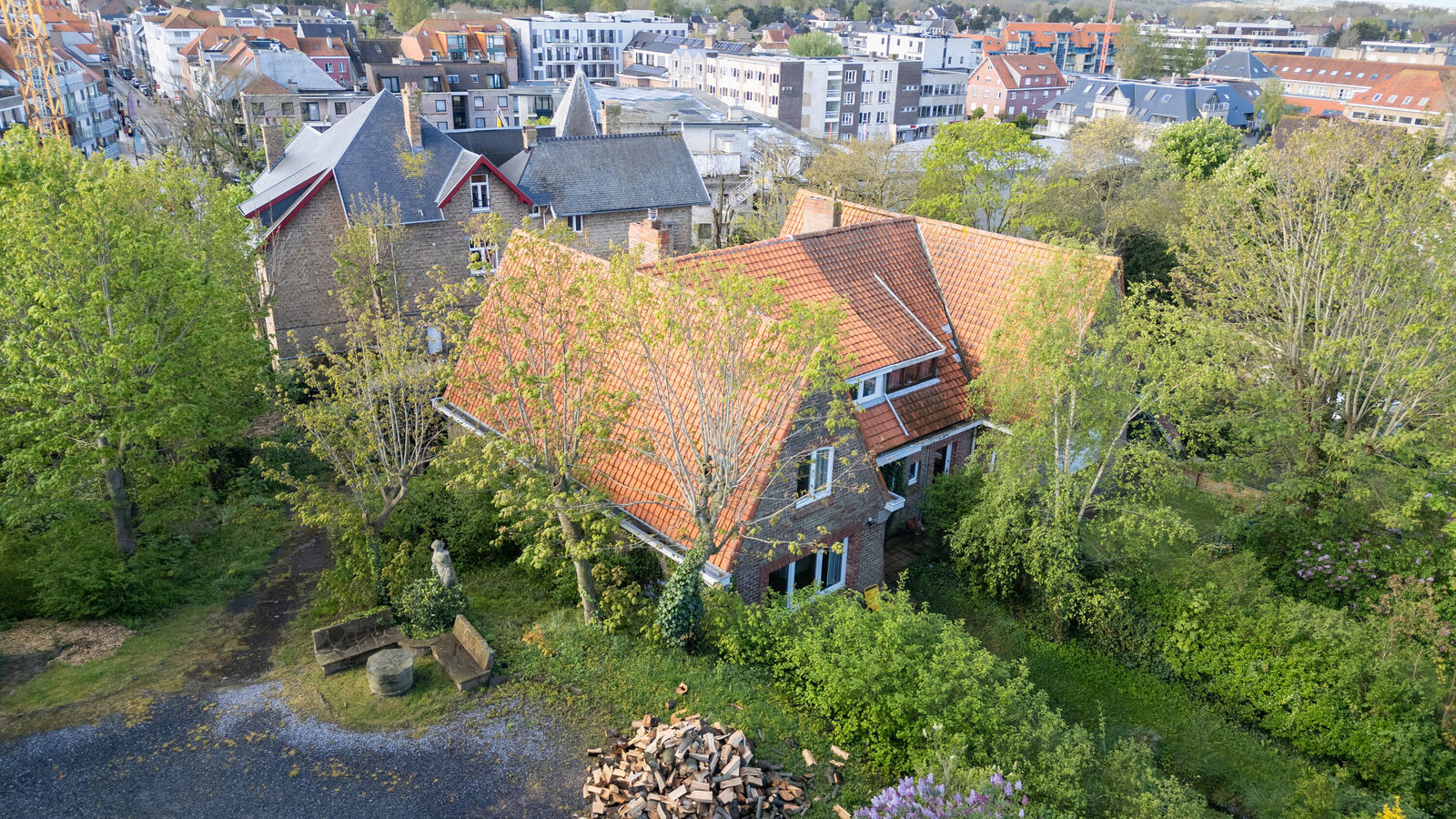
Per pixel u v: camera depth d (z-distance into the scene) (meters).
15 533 21.33
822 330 17.45
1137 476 27.44
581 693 17.38
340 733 16.11
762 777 15.05
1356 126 29.11
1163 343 22.95
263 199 40.75
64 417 19.27
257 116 80.19
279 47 115.25
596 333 17.94
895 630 17.09
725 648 18.69
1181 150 65.75
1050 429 23.23
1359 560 24.77
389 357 20.91
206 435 23.59
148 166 28.20
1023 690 18.23
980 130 48.25
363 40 145.50
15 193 20.66
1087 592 22.92
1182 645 22.53
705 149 77.44
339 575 20.88
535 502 17.72
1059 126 131.38
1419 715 19.86
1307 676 21.03
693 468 19.75
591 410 19.11
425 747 15.87
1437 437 24.92
